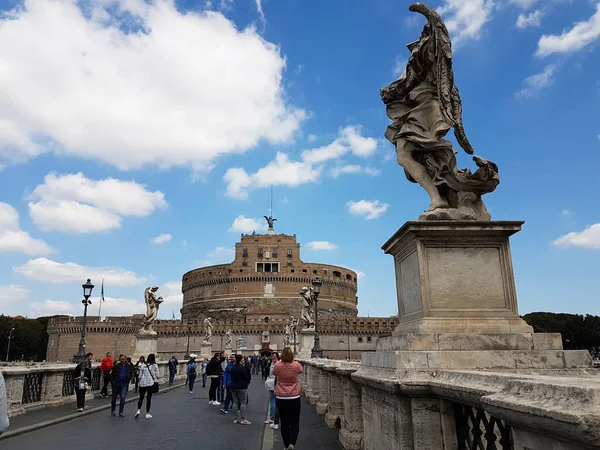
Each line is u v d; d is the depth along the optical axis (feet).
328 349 316.19
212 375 62.34
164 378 102.01
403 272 19.36
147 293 104.32
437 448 12.75
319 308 366.02
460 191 18.81
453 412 12.79
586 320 234.99
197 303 393.09
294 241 390.01
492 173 18.02
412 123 20.59
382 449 16.24
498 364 14.64
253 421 46.24
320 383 49.83
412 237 17.60
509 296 16.90
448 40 19.24
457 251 17.25
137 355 99.66
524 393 7.42
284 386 28.04
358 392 26.09
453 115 18.60
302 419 42.32
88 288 78.64
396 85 22.41
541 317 263.08
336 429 35.94
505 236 17.39
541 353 14.96
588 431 5.44
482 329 16.03
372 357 18.89
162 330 323.37
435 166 19.43
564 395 6.38
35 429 39.32
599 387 6.01
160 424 43.52
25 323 342.23
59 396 57.11
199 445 32.91
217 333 318.04
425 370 13.93
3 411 12.50
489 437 10.10
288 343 194.29
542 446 6.87
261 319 339.16
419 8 19.83
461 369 14.32
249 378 45.68
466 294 16.83
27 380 51.65
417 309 17.34
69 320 308.40
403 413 13.43
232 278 375.25
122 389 49.44
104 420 46.01
